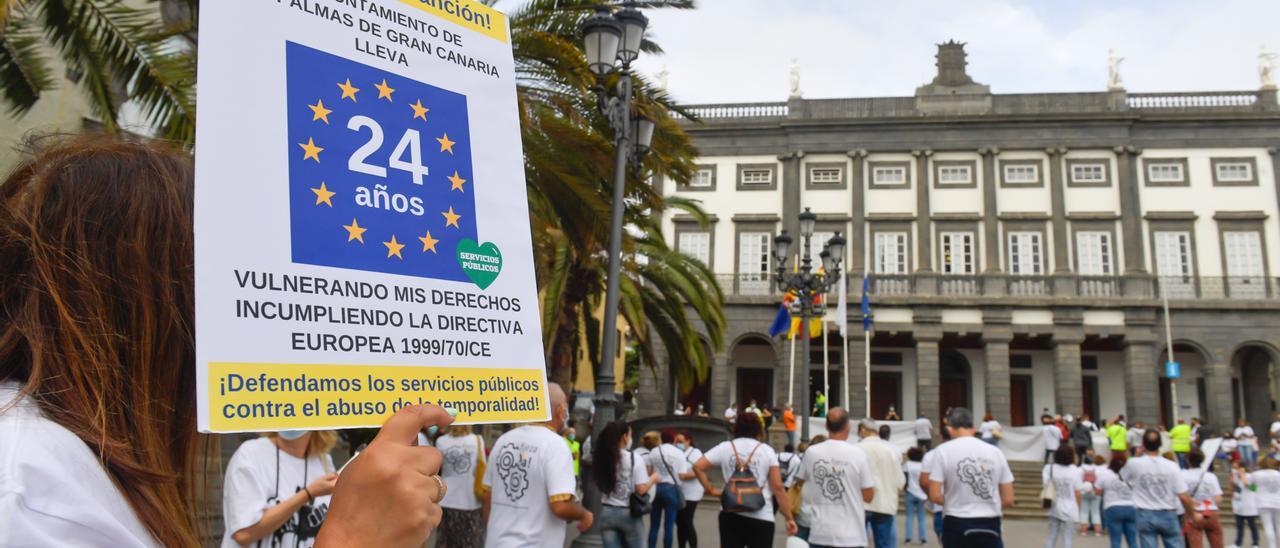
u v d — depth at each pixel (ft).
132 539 2.98
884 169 113.09
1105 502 34.01
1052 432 76.64
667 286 55.93
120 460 3.19
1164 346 103.19
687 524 31.78
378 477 3.60
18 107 22.12
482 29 5.94
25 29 21.50
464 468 18.21
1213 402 100.99
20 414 2.97
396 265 4.96
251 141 4.45
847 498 21.06
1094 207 108.27
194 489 3.84
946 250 109.70
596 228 32.65
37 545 2.66
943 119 111.55
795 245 111.96
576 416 49.88
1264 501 37.83
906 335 110.63
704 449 49.83
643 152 30.78
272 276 4.34
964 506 19.98
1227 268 104.73
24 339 3.18
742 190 115.65
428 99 5.45
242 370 4.07
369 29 5.27
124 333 3.44
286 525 10.44
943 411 114.93
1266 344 101.55
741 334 110.52
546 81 31.35
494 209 5.59
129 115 25.54
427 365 4.93
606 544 22.12
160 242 3.67
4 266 3.28
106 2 20.79
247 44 4.61
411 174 5.21
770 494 21.62
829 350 110.32
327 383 4.44
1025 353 113.39
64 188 3.49
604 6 28.27
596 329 66.90
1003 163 110.93
